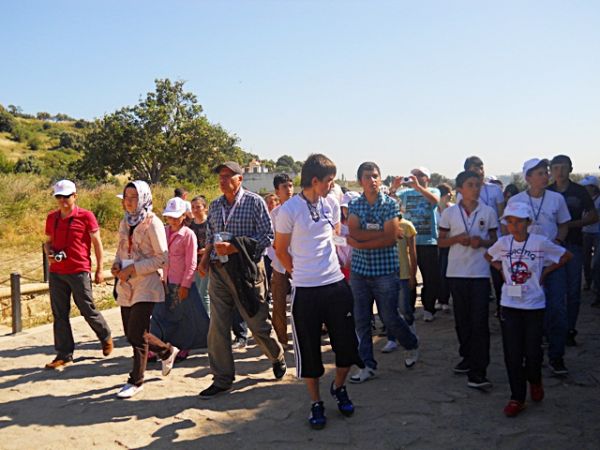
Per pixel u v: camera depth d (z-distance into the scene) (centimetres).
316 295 418
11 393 524
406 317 575
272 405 471
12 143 8431
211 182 4259
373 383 517
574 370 526
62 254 592
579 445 372
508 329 435
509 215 441
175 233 605
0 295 928
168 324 609
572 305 593
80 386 539
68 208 600
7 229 1664
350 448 384
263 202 516
